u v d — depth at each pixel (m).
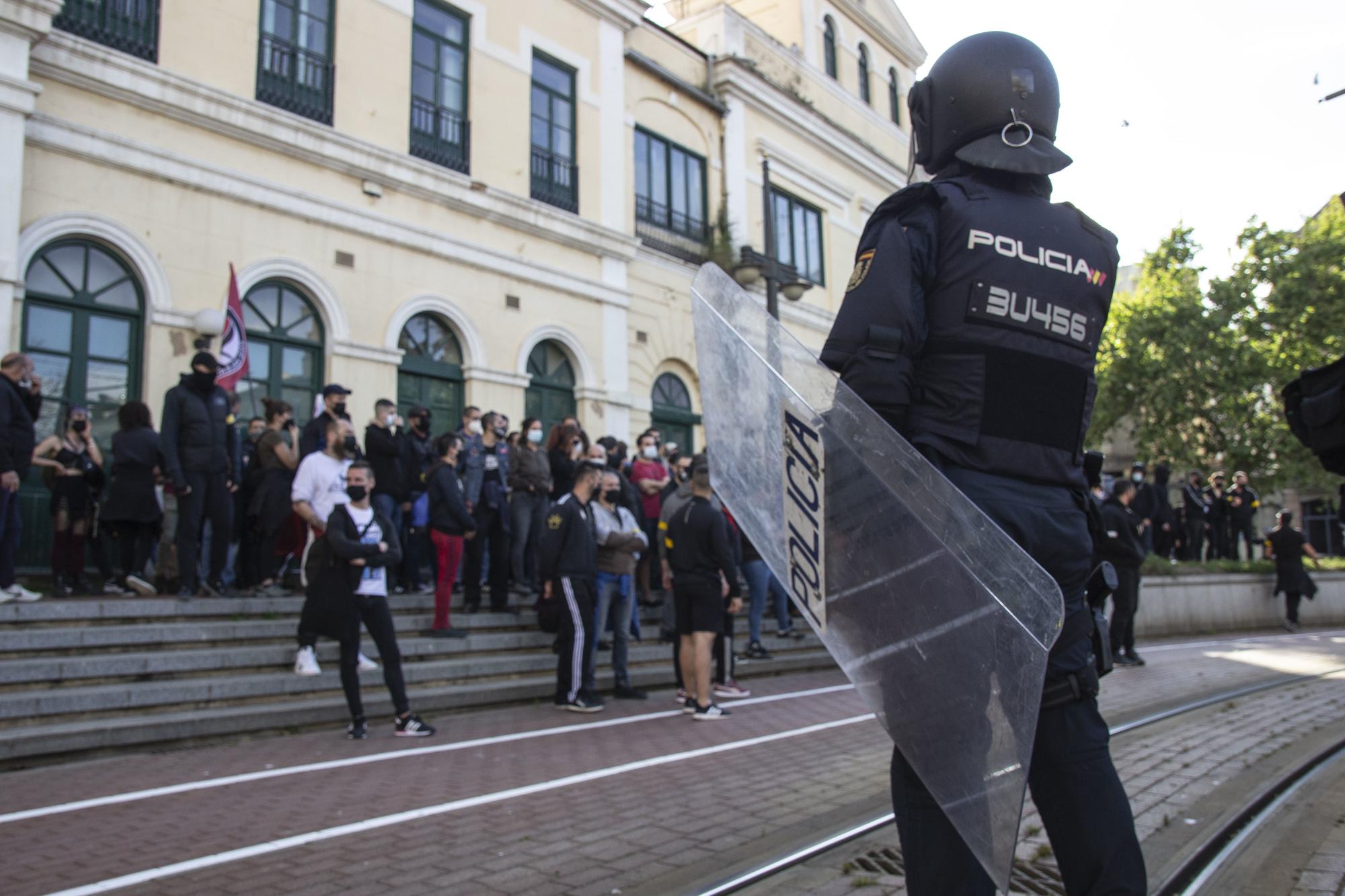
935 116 2.03
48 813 4.62
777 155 20.55
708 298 2.06
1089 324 1.90
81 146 10.09
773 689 9.12
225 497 8.29
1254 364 25.23
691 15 22.20
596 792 5.02
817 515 1.77
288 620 7.99
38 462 8.23
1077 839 1.70
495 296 14.28
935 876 1.70
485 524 9.73
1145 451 26.64
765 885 3.33
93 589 8.89
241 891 3.55
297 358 11.98
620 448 11.48
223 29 11.52
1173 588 15.03
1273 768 4.78
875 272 1.76
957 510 1.57
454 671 8.08
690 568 7.53
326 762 5.79
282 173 11.90
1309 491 34.78
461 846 4.07
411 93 13.52
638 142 17.59
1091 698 1.77
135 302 10.53
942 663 1.60
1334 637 14.63
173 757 5.93
